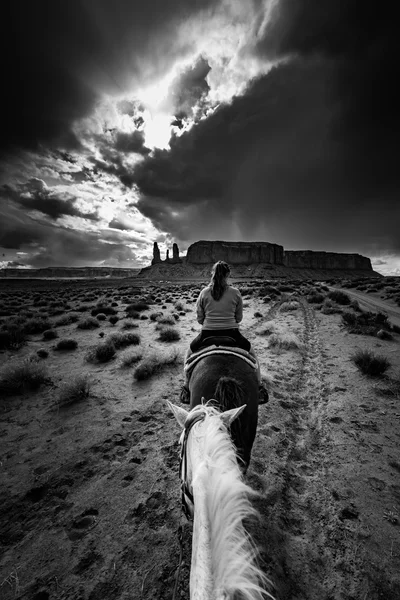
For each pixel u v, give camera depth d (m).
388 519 2.59
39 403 5.12
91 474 3.32
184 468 1.45
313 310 14.77
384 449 3.61
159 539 2.48
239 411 1.56
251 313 14.35
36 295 30.94
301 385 5.70
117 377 6.25
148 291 34.56
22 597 2.05
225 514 0.84
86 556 2.34
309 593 2.00
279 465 3.36
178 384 5.82
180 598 2.01
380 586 2.03
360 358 6.33
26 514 2.78
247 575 0.67
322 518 2.63
